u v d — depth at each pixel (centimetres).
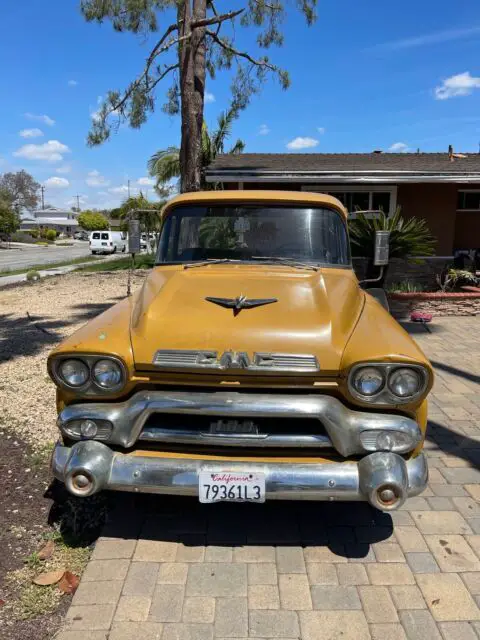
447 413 513
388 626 249
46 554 299
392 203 1243
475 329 877
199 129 1062
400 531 322
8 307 1176
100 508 346
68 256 4147
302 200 403
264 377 269
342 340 281
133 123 1105
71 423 280
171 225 411
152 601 263
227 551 303
